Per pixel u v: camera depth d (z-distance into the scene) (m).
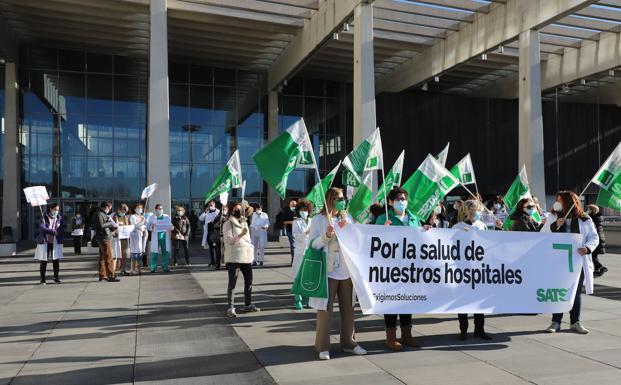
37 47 29.47
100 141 30.23
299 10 23.75
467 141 35.41
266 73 33.12
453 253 6.43
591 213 12.41
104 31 25.86
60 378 5.25
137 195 30.55
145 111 30.88
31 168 29.30
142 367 5.59
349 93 34.84
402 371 5.31
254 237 15.62
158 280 12.64
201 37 26.52
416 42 27.31
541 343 6.38
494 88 34.69
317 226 5.90
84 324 7.72
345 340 6.03
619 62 25.56
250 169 32.66
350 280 6.04
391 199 6.59
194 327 7.46
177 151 31.34
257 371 5.38
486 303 6.52
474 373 5.22
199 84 31.97
